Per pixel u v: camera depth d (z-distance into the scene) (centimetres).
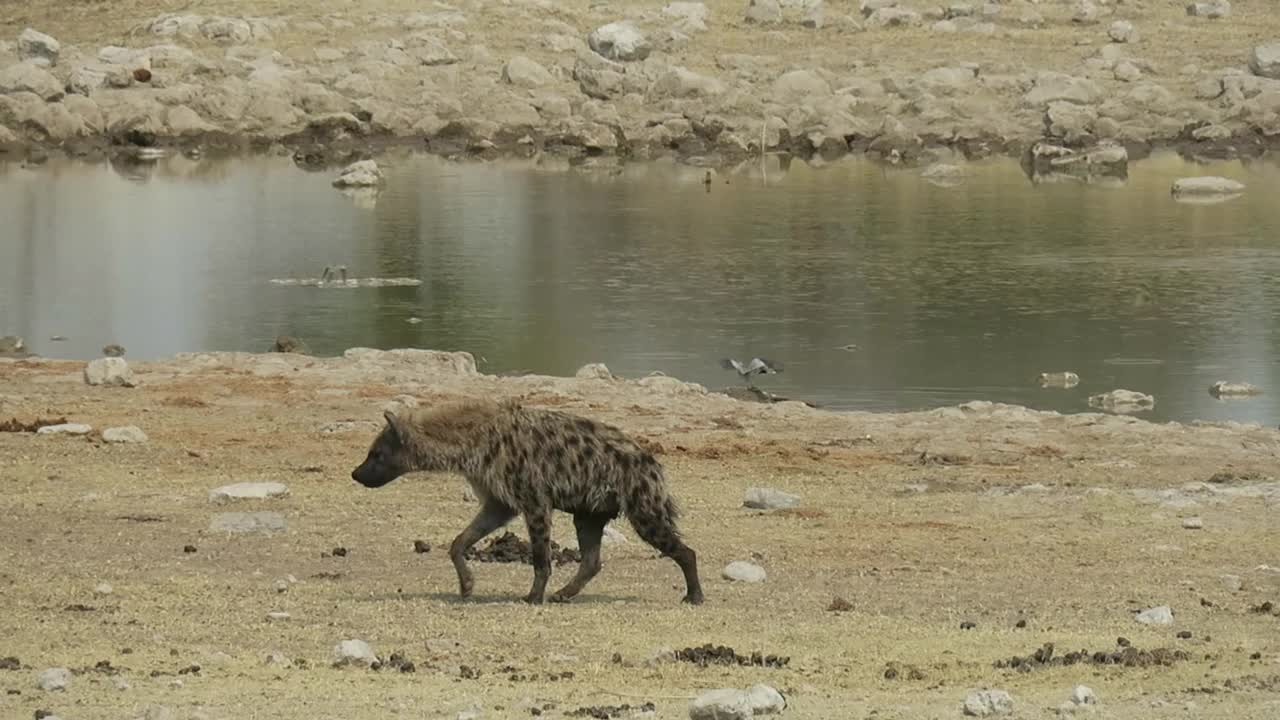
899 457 6912
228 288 12350
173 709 3156
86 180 18425
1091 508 5922
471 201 16925
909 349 10494
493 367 9956
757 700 3145
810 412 7819
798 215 16025
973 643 3981
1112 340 10775
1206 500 6012
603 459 4188
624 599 4431
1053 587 4825
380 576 4703
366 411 7462
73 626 3959
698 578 4581
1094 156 19925
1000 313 11606
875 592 4691
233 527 5259
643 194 17500
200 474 6166
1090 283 12644
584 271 13062
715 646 3866
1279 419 8744
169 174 19075
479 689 3388
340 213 16075
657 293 12225
